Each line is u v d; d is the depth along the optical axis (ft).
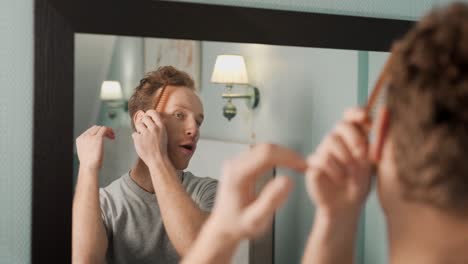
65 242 4.06
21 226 4.08
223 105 4.41
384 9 5.07
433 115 1.17
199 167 4.31
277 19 4.59
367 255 5.06
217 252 1.40
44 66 4.01
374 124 1.44
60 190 4.05
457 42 1.18
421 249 1.32
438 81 1.17
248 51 4.50
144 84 4.19
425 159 1.19
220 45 4.41
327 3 4.85
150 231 4.19
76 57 4.07
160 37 4.25
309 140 4.77
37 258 4.02
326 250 1.52
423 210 1.29
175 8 4.28
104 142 4.11
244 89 4.49
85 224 4.08
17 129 4.06
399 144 1.26
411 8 5.17
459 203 1.22
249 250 4.56
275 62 4.60
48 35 4.01
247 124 4.51
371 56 4.95
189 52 4.31
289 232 4.67
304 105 4.73
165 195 4.20
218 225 1.39
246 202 1.40
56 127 4.03
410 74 1.22
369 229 5.05
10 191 4.05
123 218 4.15
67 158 4.06
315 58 4.75
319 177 1.41
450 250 1.28
